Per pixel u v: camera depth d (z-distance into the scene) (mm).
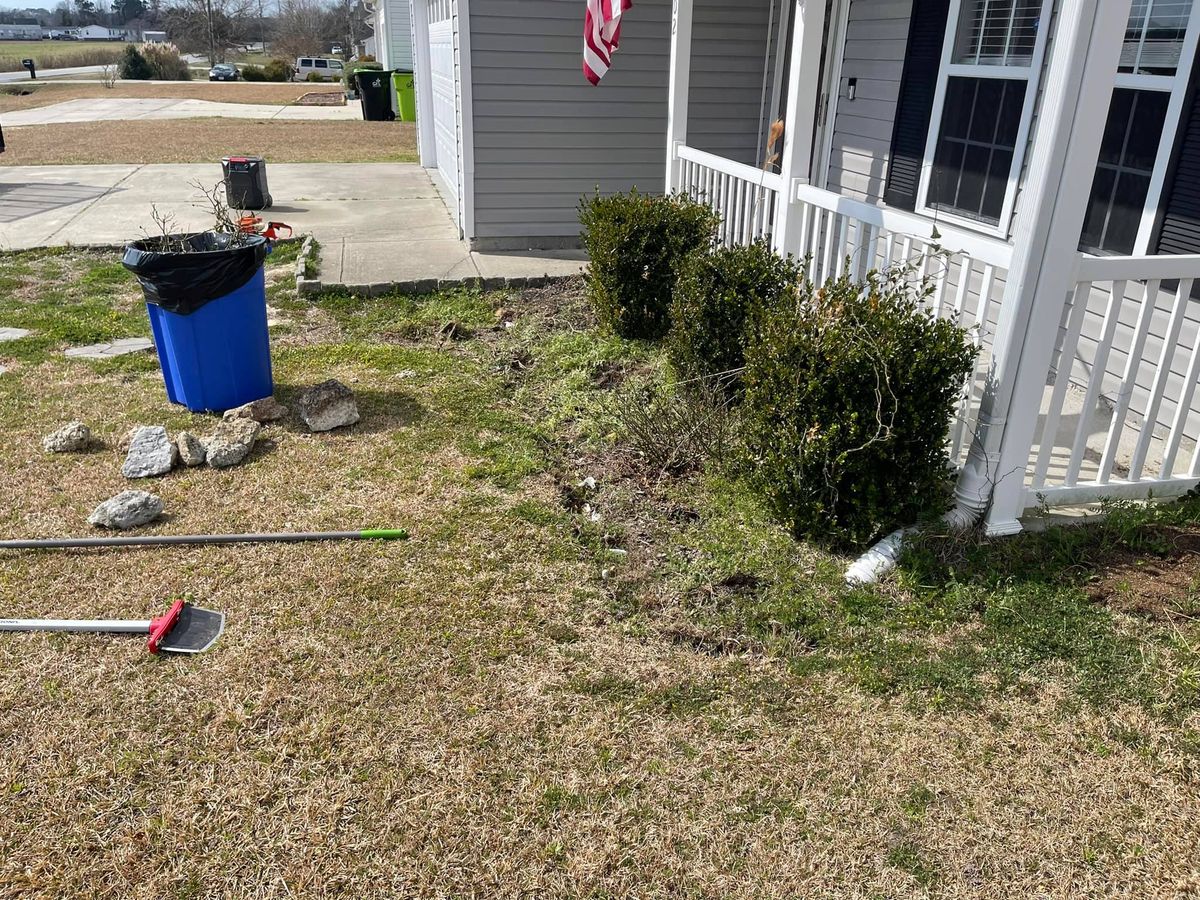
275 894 2156
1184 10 3869
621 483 4266
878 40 6414
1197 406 4309
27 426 4734
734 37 8453
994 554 3504
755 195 6160
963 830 2350
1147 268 3346
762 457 3783
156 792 2439
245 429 4520
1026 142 4840
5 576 3408
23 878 2184
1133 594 3260
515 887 2186
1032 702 2795
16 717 2691
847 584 3398
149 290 4609
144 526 3777
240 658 2961
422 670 2918
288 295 7230
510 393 5340
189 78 45812
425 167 14172
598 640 3082
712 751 2605
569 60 8172
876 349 3307
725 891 2182
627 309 5969
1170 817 2389
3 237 8914
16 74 48062
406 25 27250
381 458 4434
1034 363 3365
